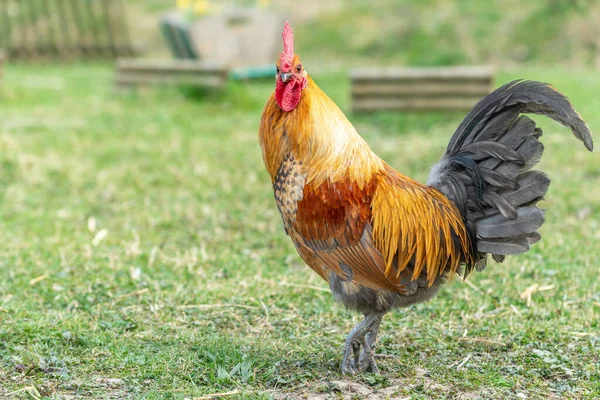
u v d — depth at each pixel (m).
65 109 17.83
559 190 11.88
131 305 7.91
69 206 11.40
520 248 6.14
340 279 6.17
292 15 29.78
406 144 14.85
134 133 15.69
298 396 5.85
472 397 5.93
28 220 10.66
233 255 9.53
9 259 9.09
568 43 25.08
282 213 6.28
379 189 6.11
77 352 6.58
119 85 19.78
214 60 23.20
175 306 7.88
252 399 5.68
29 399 5.63
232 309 7.86
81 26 27.44
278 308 7.94
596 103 17.78
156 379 6.07
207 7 24.78
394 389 6.02
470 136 6.35
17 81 21.52
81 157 13.79
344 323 7.59
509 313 7.82
